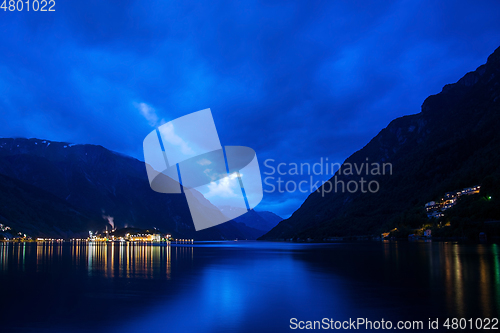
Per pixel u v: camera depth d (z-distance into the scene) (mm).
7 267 49844
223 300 24859
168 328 18219
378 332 17297
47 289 29844
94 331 17672
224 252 100500
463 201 162375
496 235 122500
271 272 42031
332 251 93250
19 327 18375
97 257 74625
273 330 17844
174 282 33906
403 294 25906
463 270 39312
